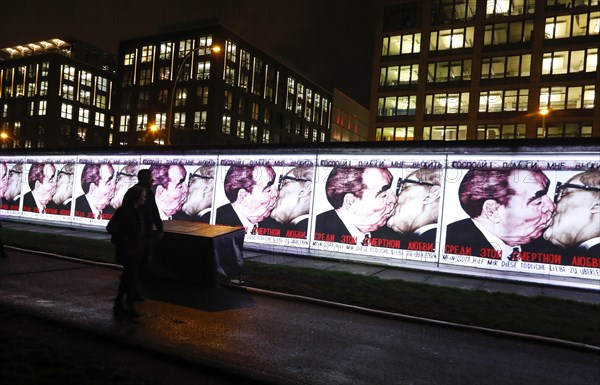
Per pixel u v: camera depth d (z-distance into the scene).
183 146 16.73
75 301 7.50
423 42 63.47
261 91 90.31
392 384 4.95
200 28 80.19
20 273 9.38
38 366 4.55
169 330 6.32
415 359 5.79
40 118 94.06
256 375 4.89
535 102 56.47
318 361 5.50
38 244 12.99
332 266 12.43
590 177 11.12
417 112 62.91
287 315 7.55
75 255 11.60
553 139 11.39
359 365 5.46
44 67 95.31
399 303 8.33
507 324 7.28
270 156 15.16
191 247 9.20
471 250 12.18
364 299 8.53
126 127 86.06
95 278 9.46
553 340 6.62
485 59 59.72
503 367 5.68
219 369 4.95
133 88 86.19
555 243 11.31
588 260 10.97
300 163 14.66
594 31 54.28
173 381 4.65
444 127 61.34
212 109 77.00
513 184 11.88
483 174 12.24
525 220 11.67
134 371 4.80
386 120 64.94
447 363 5.71
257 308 7.89
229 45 80.62
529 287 10.84
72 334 5.88
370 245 13.43
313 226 14.26
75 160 19.52
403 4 65.38
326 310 8.04
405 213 13.06
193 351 5.51
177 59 81.94
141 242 6.89
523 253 11.62
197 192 16.36
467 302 8.59
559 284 10.85
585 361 6.05
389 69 65.56
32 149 20.70
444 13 62.59
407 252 12.94
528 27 57.75
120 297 6.87
